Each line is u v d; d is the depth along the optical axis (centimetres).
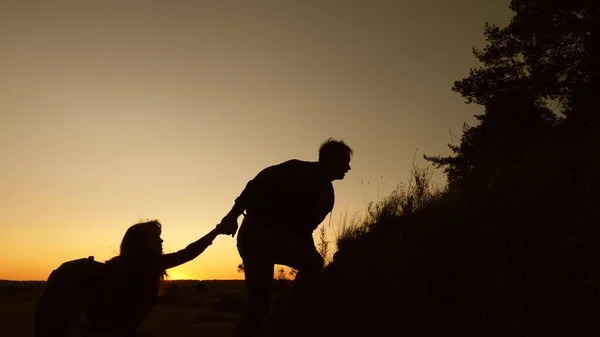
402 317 465
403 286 497
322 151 496
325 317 518
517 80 2045
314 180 490
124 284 382
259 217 488
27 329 756
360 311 501
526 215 514
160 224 406
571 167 560
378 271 532
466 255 496
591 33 1838
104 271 380
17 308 1072
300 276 532
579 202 500
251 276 481
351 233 673
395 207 671
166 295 1257
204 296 1287
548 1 1975
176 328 756
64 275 375
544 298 417
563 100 1909
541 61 2064
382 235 620
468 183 650
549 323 395
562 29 1941
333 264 611
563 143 643
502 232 504
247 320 477
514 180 588
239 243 491
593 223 466
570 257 443
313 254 481
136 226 397
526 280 439
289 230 490
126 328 386
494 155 690
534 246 474
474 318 429
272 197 487
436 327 437
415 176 691
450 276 484
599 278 408
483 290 454
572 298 404
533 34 2022
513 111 1788
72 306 373
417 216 619
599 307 387
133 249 391
